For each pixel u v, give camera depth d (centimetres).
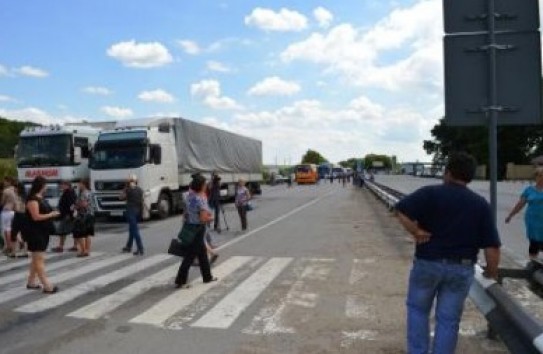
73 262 1283
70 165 2327
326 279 1009
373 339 656
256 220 2280
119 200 2325
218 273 1091
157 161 2367
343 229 1861
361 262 1186
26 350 634
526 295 852
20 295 922
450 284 474
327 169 11019
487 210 473
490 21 618
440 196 474
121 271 1148
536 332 356
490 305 498
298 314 771
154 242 1666
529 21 615
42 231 949
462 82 629
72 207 1435
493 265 479
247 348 629
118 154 2339
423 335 483
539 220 949
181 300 868
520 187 5441
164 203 2450
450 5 631
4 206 1439
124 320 757
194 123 2766
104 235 1880
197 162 2792
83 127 2459
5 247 1454
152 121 2516
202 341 658
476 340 644
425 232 475
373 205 3098
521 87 616
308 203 3378
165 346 641
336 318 748
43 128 2372
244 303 840
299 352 614
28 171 2347
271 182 7869
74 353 621
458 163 478
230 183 3356
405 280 988
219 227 1856
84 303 859
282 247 1450
